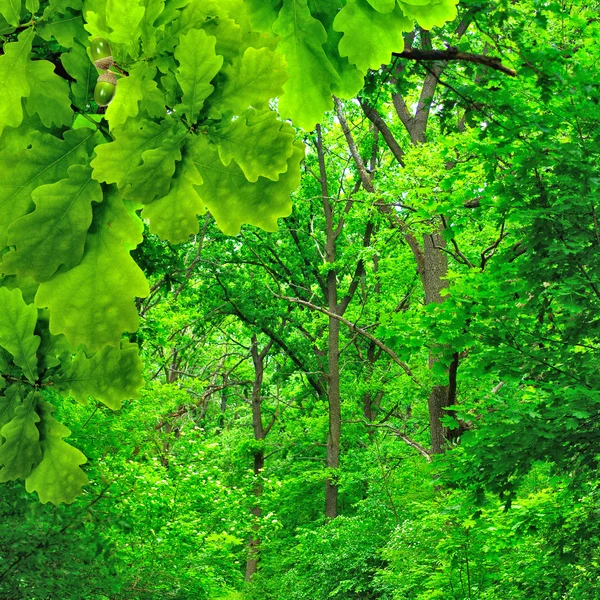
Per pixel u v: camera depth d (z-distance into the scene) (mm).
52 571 7645
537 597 7496
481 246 14164
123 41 937
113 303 1000
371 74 6238
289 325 24516
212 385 26078
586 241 7016
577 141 7008
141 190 972
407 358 8430
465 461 7516
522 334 7523
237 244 23234
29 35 1000
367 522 15391
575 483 7332
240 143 974
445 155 8812
